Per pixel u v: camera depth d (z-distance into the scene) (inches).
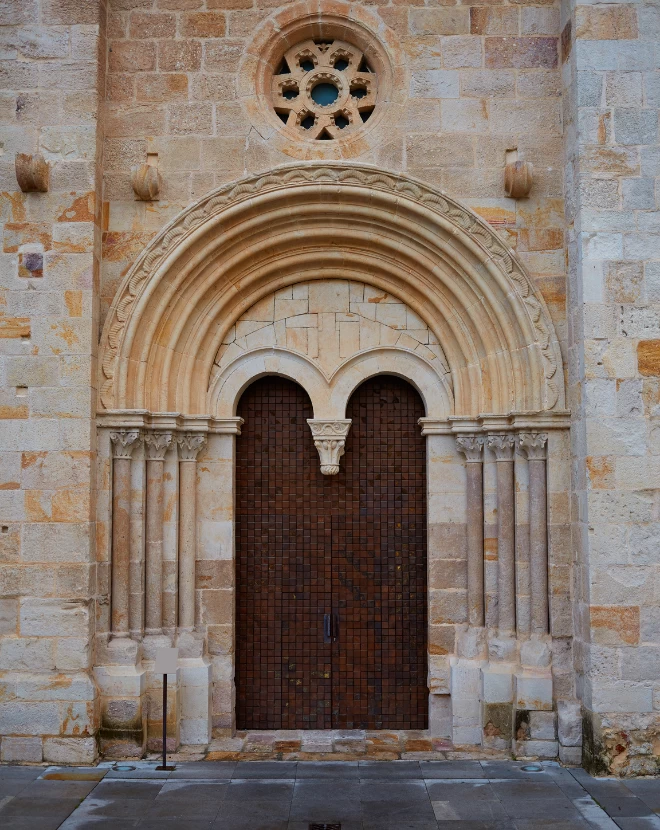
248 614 417.1
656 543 359.9
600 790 337.7
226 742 394.0
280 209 400.5
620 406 364.5
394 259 410.9
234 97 403.2
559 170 398.6
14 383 379.6
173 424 394.9
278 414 424.5
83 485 374.9
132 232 398.9
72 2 392.8
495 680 384.8
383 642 416.2
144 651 388.5
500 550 395.5
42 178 382.0
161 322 400.5
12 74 391.5
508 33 403.5
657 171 373.4
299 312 416.8
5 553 373.7
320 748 387.5
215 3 407.2
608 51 377.4
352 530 419.8
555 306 393.4
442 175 399.5
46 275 383.2
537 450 389.1
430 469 410.9
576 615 378.3
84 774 354.6
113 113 403.9
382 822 306.7
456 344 409.7
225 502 408.8
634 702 354.6
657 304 368.5
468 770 361.1
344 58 416.5
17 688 367.6
